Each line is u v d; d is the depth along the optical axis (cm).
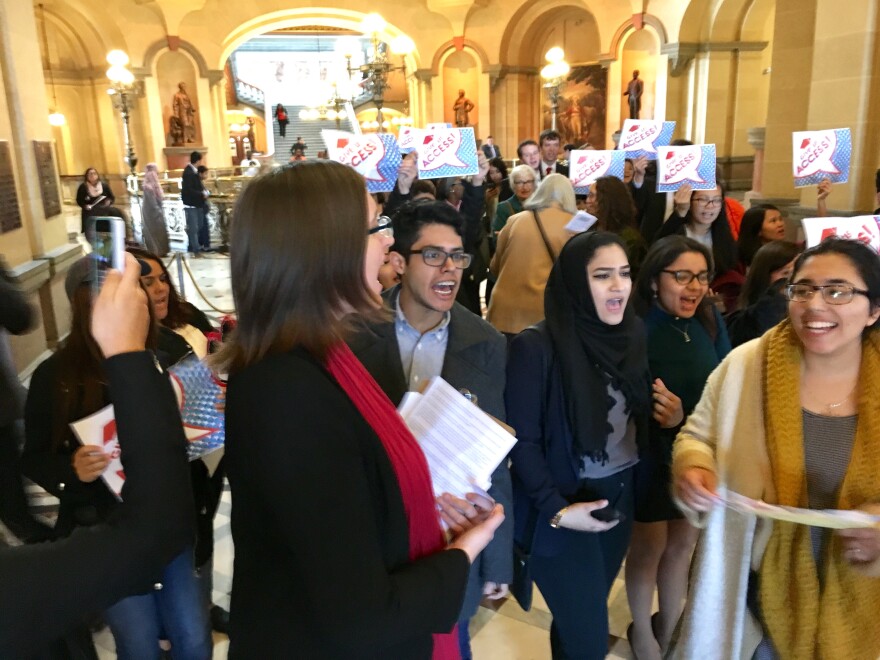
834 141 400
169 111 1736
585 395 181
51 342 546
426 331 181
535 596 277
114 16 1576
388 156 320
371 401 101
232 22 1731
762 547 157
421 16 1709
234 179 1337
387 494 97
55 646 116
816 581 152
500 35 1631
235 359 95
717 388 167
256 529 94
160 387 83
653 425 206
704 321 232
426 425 128
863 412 146
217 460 203
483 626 259
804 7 662
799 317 145
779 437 151
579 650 192
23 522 194
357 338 172
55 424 174
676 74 1272
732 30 1221
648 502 210
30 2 549
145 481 77
